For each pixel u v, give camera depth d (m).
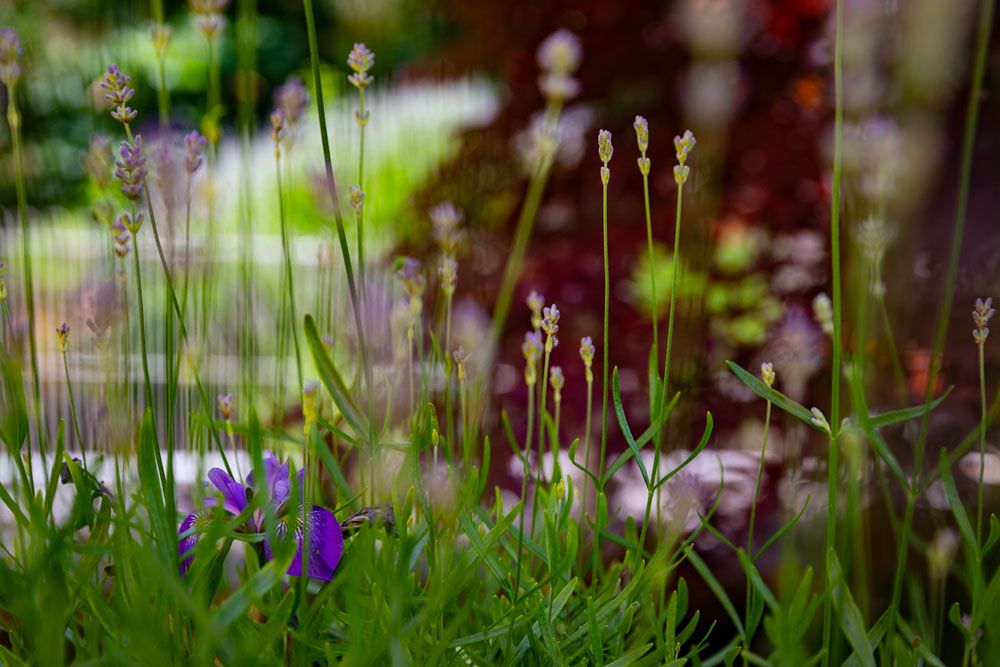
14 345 1.20
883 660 1.18
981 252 1.71
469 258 2.47
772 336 2.18
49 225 1.60
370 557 1.15
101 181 1.23
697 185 2.11
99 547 1.11
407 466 1.19
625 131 2.60
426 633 1.17
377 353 1.32
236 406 1.32
